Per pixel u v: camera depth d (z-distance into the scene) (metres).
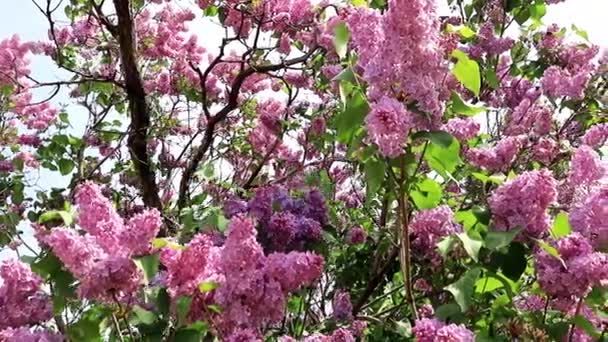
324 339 3.76
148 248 3.33
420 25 3.38
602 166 4.16
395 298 5.74
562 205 4.33
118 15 6.84
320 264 3.47
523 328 3.62
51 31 7.16
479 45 6.84
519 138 5.18
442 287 4.45
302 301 5.14
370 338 4.91
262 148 8.21
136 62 6.99
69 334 3.50
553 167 5.78
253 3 7.33
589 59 6.97
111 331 3.85
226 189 7.13
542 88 6.50
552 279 3.60
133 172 7.89
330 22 4.39
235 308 3.35
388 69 3.43
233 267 3.35
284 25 7.39
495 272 3.73
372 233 5.88
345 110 3.50
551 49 7.04
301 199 5.48
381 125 3.30
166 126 7.97
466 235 3.67
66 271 3.47
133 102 7.07
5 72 8.28
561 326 3.71
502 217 3.75
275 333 4.84
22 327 3.58
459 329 3.10
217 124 8.29
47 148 7.79
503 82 7.08
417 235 4.40
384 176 3.61
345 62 4.17
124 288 3.28
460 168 5.02
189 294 3.34
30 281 3.69
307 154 7.82
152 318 3.40
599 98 6.57
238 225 3.36
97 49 8.12
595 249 3.75
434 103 3.45
